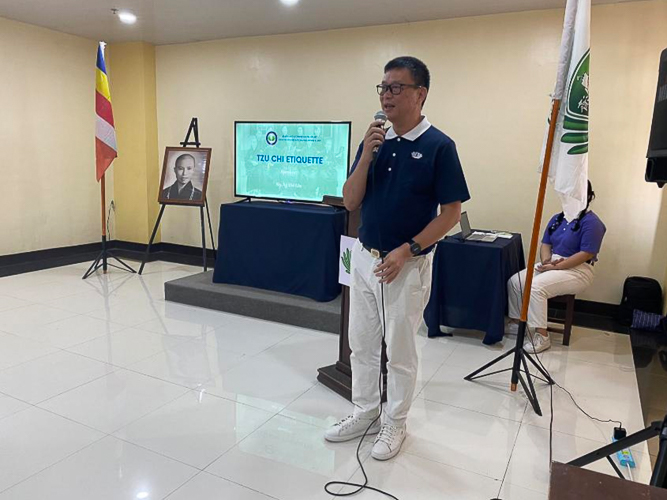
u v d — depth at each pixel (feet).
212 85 18.01
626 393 9.06
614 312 13.26
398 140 6.42
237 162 15.58
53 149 17.89
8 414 7.75
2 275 16.01
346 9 13.43
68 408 7.99
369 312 6.98
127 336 11.17
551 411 8.34
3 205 16.63
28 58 16.69
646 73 12.16
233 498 6.01
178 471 6.49
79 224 19.12
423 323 12.85
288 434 7.45
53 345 10.54
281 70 16.63
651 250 12.68
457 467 6.76
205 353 10.36
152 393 8.58
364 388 7.30
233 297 12.89
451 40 14.01
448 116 14.37
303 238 12.61
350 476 6.50
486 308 11.18
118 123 19.39
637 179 12.54
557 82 7.97
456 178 6.26
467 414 8.19
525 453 7.13
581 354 10.91
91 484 6.18
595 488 3.80
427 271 6.63
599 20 12.38
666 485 4.73
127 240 19.94
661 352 11.07
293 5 13.28
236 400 8.43
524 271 11.68
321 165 14.25
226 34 16.78
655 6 11.89
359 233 6.97
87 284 15.35
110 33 17.33
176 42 18.24
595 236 10.96
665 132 5.54
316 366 9.84
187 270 17.49
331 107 16.03
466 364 10.23
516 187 13.87
